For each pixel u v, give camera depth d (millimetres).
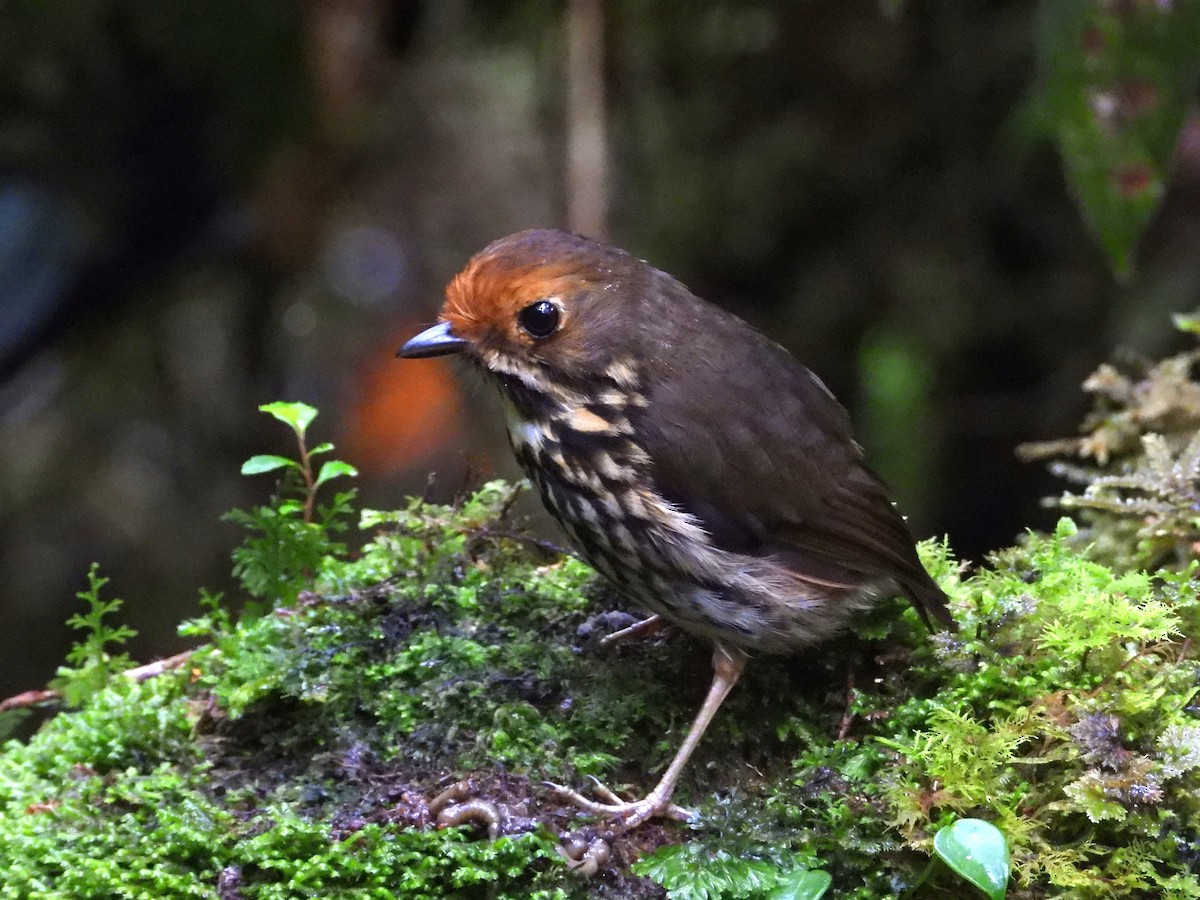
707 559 6496
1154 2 8273
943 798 5625
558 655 6770
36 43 13531
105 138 14219
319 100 13914
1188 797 5531
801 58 15617
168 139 14305
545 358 6723
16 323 14852
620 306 6773
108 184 14500
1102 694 5875
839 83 15625
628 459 6598
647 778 6402
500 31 15578
